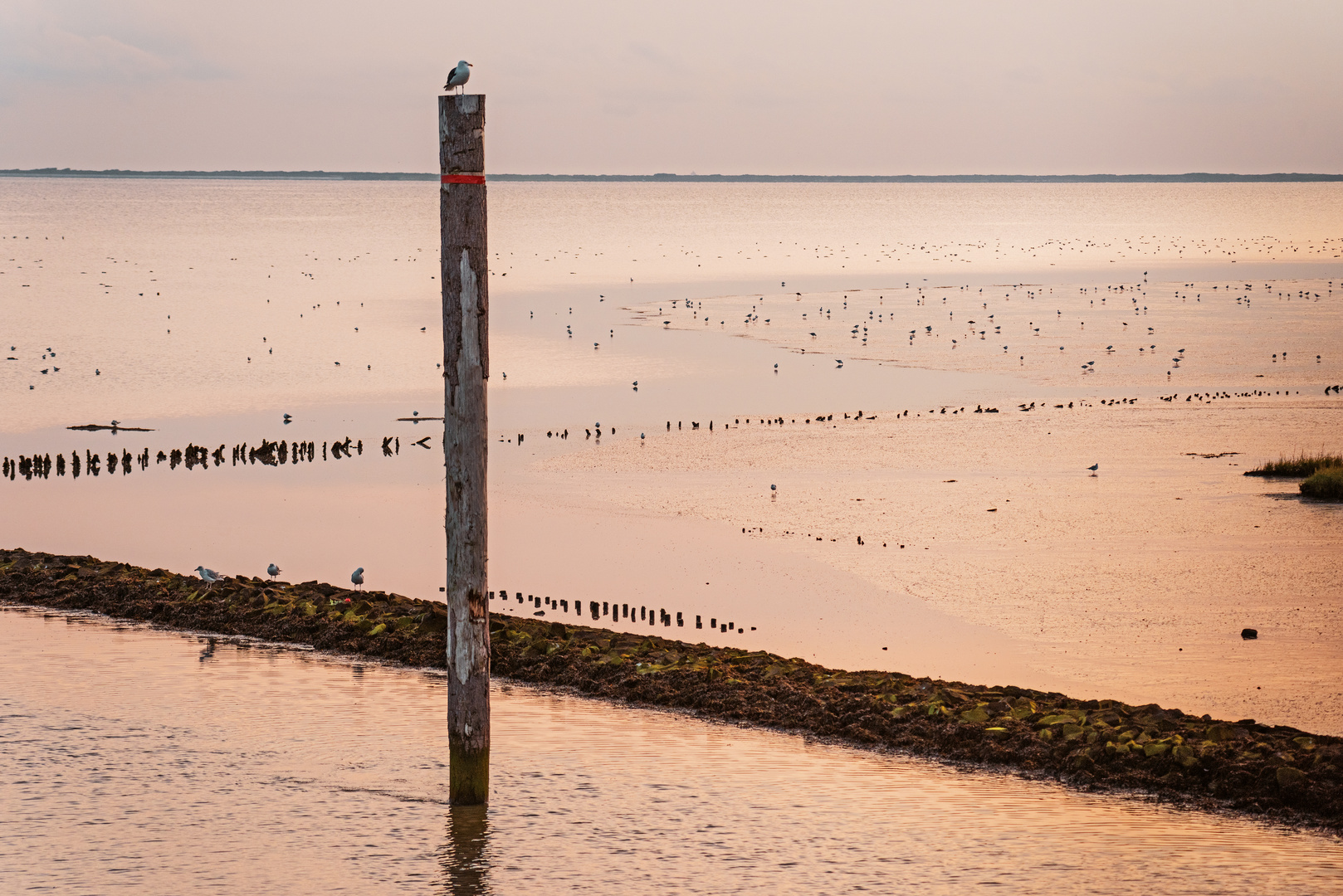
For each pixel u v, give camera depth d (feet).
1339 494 185.57
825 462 216.33
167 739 81.97
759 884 63.00
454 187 63.46
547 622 114.42
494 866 64.44
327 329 438.81
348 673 98.99
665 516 177.99
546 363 345.92
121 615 116.78
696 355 361.71
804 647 119.03
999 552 157.48
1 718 85.20
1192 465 211.82
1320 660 114.83
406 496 199.72
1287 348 356.79
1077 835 69.51
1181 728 84.02
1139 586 141.38
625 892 62.08
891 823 71.10
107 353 372.58
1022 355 352.08
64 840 66.64
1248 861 66.13
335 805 71.72
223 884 61.93
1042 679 109.40
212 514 185.68
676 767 79.77
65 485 208.44
